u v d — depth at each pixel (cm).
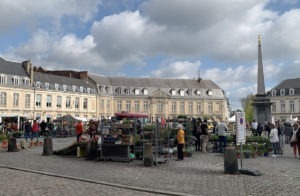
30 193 853
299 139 1662
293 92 8394
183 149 1725
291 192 880
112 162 1482
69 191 884
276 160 1570
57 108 6788
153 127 1786
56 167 1326
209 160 1551
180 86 8888
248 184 983
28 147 2272
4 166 1323
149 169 1277
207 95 8925
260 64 3359
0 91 5825
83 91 7412
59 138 3600
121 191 895
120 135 1559
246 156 1670
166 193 866
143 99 8500
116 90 8338
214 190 905
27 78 6303
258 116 3319
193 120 2089
